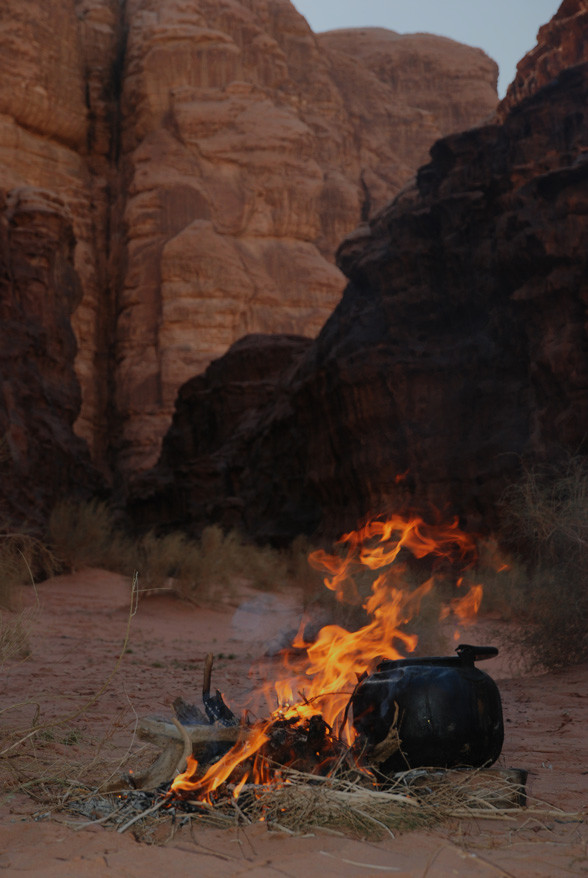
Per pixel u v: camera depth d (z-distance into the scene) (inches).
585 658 392.5
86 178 3878.0
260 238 3821.4
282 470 1600.6
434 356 1156.5
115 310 3794.3
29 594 641.0
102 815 129.7
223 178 3806.6
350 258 1545.3
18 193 1157.7
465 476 1064.2
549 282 948.6
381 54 5064.0
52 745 182.1
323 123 4288.9
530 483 513.7
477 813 132.0
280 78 4222.4
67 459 1044.5
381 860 109.4
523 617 446.6
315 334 3730.3
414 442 1118.4
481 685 150.7
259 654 455.8
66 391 1125.1
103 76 3981.3
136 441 3489.2
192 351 3548.2
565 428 911.0
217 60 3961.6
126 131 3954.2
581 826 130.0
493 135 1146.0
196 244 3634.4
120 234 3843.5
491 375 1085.8
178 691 302.0
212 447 2025.1
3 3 3627.0
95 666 367.6
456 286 1151.6
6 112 3595.0
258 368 2033.7
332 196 4037.9
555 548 450.3
